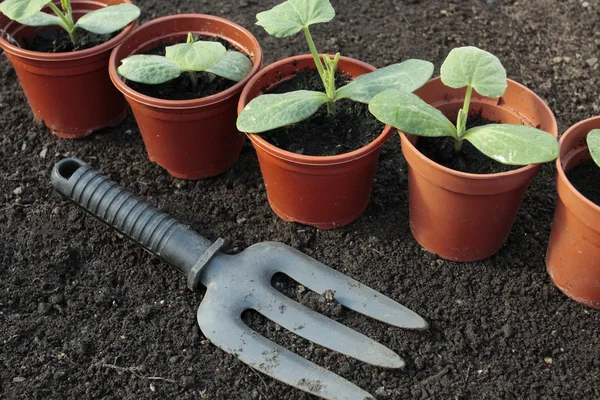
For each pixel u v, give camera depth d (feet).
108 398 1.94
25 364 1.98
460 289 2.07
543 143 1.88
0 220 2.22
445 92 2.10
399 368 1.96
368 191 2.15
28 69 2.23
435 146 2.06
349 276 2.10
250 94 2.13
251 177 2.28
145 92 2.21
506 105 2.09
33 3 2.16
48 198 2.26
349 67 2.19
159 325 2.04
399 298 2.06
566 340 2.00
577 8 2.66
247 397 1.94
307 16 2.04
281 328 2.02
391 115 1.94
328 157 1.98
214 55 2.08
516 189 1.95
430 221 2.05
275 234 2.17
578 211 1.88
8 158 2.35
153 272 2.12
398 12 2.69
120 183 2.29
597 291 1.98
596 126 1.99
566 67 2.49
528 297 2.06
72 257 2.15
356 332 2.00
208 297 2.04
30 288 2.09
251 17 2.68
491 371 1.96
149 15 2.69
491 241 2.06
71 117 2.33
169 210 2.23
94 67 2.24
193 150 2.20
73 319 2.05
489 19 2.66
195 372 1.97
